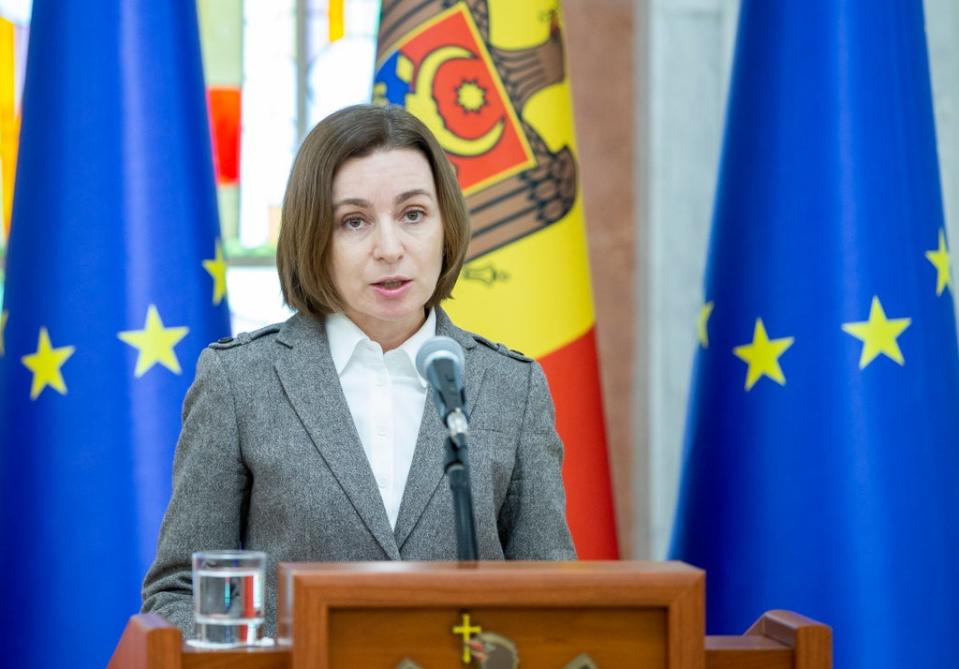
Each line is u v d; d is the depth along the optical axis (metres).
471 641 4.51
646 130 13.03
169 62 9.67
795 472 9.14
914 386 9.07
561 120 10.63
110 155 9.41
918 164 9.40
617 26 13.35
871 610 8.80
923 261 9.28
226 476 6.44
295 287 6.75
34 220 9.37
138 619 4.80
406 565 4.73
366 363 6.69
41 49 9.55
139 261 9.35
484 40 10.55
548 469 6.75
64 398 9.17
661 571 4.64
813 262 9.26
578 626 4.61
